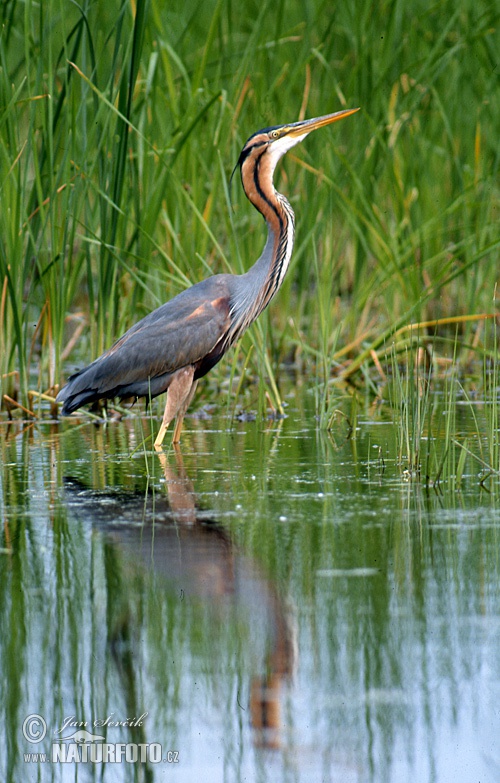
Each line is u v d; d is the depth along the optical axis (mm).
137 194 13742
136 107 14016
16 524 8906
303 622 6906
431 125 17500
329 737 5977
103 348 14133
